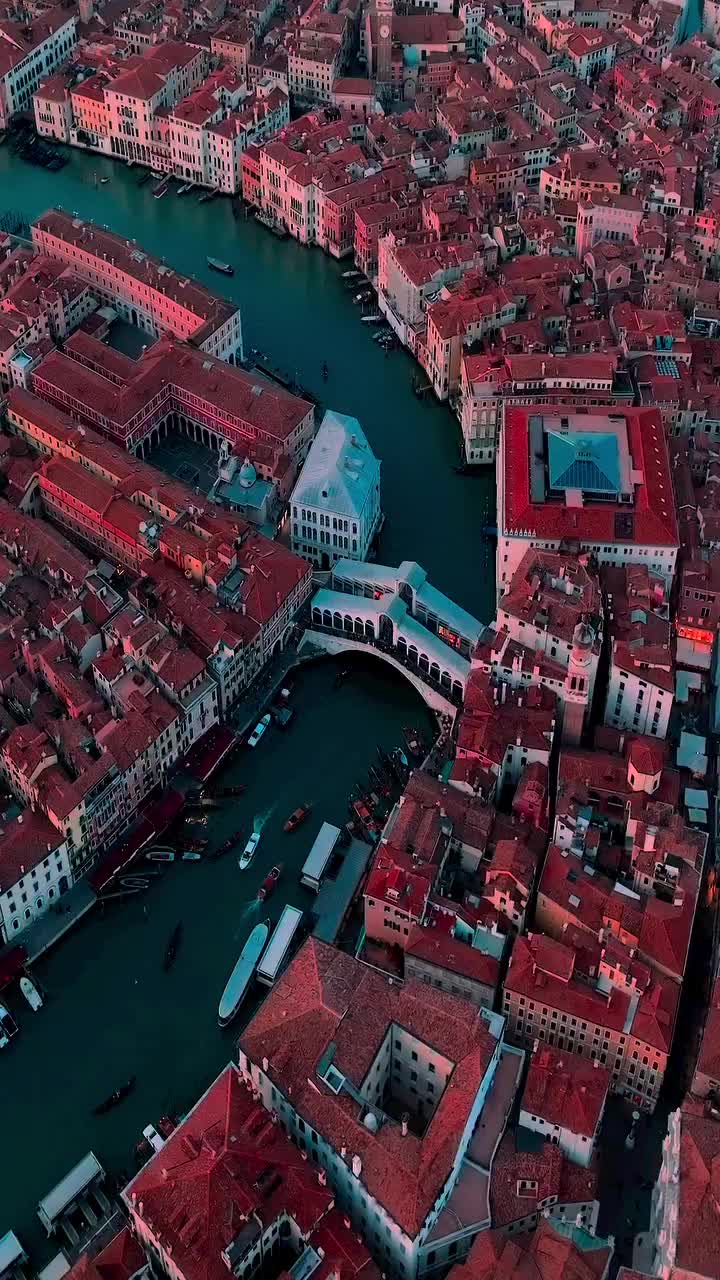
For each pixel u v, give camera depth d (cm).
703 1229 19112
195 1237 19738
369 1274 19875
